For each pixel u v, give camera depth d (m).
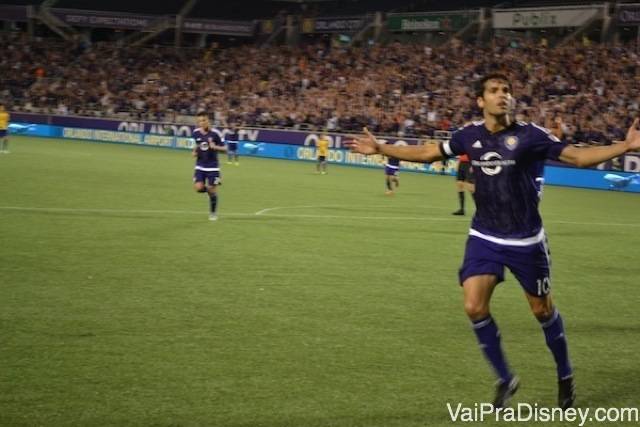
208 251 14.64
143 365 7.73
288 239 16.67
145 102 63.38
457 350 8.61
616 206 28.73
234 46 76.75
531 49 54.72
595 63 50.44
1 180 26.78
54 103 64.75
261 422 6.36
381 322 9.79
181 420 6.36
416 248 16.17
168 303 10.38
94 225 17.52
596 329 9.86
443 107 52.31
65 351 8.12
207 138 19.48
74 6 72.69
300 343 8.70
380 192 30.48
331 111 55.66
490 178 6.60
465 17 59.56
